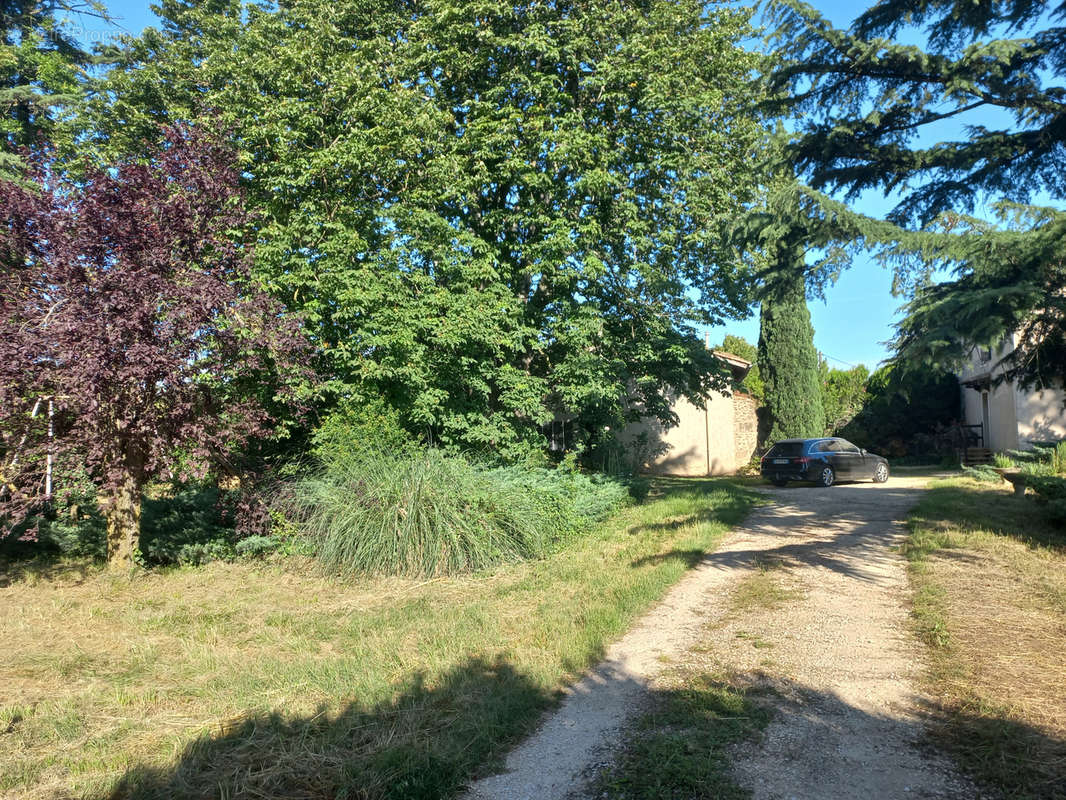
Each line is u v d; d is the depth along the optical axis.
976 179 7.99
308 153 12.19
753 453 28.52
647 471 26.03
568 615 6.60
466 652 5.70
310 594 8.05
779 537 10.29
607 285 15.06
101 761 3.97
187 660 5.74
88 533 10.37
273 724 4.39
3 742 4.22
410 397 12.48
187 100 14.97
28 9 17.95
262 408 9.88
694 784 3.56
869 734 4.06
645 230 14.74
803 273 7.62
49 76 16.75
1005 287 6.16
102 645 6.21
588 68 14.26
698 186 14.48
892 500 13.75
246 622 6.86
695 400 16.12
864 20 7.95
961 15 7.51
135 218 7.75
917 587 7.06
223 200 8.84
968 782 3.50
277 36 14.06
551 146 13.46
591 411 16.31
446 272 12.98
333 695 4.89
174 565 9.65
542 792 3.60
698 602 7.04
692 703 4.57
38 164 8.27
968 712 4.23
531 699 4.69
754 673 5.07
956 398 28.09
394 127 12.48
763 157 9.12
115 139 14.95
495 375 13.72
